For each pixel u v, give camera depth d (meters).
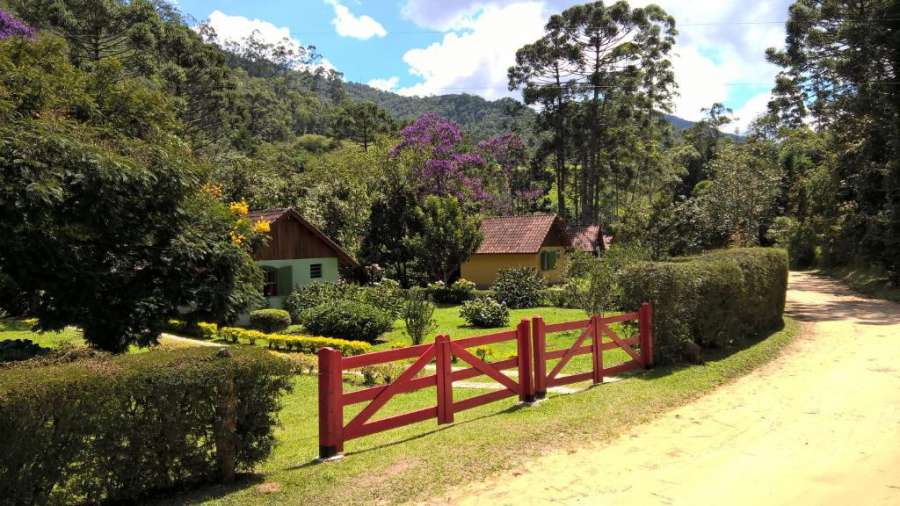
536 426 6.82
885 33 24.20
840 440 6.48
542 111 52.16
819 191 35.19
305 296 22.22
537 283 26.73
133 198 7.91
